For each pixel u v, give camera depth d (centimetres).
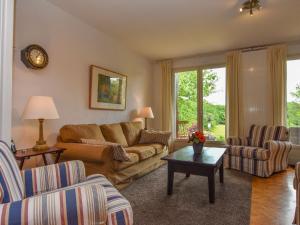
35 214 90
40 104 229
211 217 203
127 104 469
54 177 157
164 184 296
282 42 427
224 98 494
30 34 262
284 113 422
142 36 401
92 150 251
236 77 462
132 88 486
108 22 345
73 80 327
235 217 203
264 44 439
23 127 255
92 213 99
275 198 250
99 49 382
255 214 210
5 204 93
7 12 138
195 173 247
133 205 229
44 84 281
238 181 314
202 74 521
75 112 332
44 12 280
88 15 321
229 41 423
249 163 354
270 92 431
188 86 541
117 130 379
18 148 249
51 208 93
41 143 244
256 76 451
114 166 259
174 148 533
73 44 326
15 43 246
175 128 551
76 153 258
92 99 362
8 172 121
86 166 255
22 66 254
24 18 255
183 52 496
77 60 334
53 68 294
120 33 389
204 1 279
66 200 96
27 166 263
